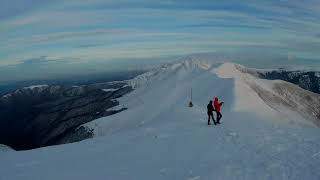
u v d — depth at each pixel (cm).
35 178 1675
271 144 1977
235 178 1358
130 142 2597
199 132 2808
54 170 1822
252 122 4578
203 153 1916
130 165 1802
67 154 2286
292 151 1747
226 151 1905
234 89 9731
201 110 6009
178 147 2188
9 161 2159
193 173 1506
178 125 3650
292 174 1349
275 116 7000
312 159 1552
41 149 2589
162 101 18225
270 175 1358
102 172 1697
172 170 1606
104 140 2822
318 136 2180
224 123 3738
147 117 15000
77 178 1617
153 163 1800
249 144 2039
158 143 2423
